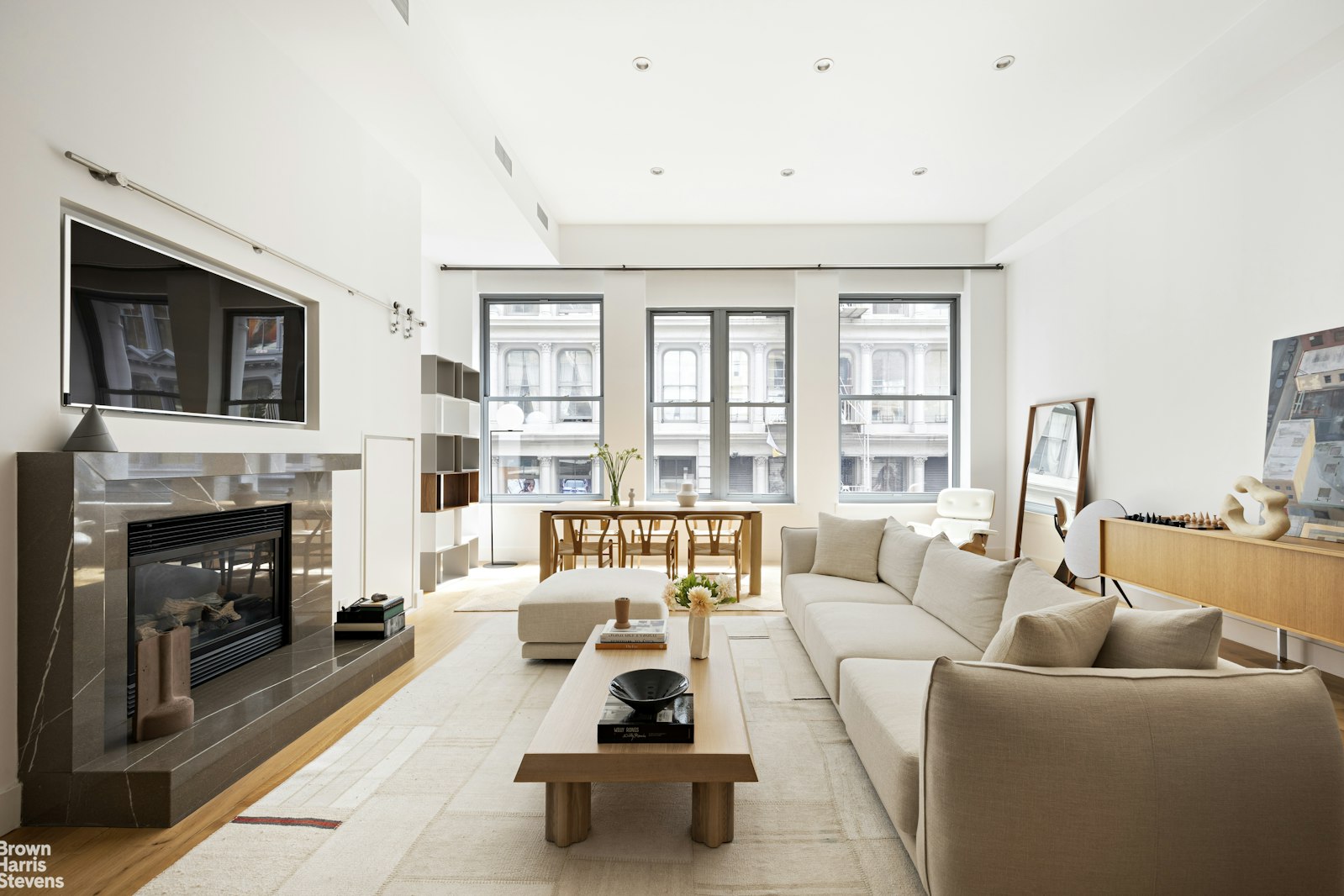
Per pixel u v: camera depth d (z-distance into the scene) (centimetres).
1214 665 164
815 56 405
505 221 579
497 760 250
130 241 238
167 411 254
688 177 592
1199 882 141
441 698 314
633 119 486
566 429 757
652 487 755
